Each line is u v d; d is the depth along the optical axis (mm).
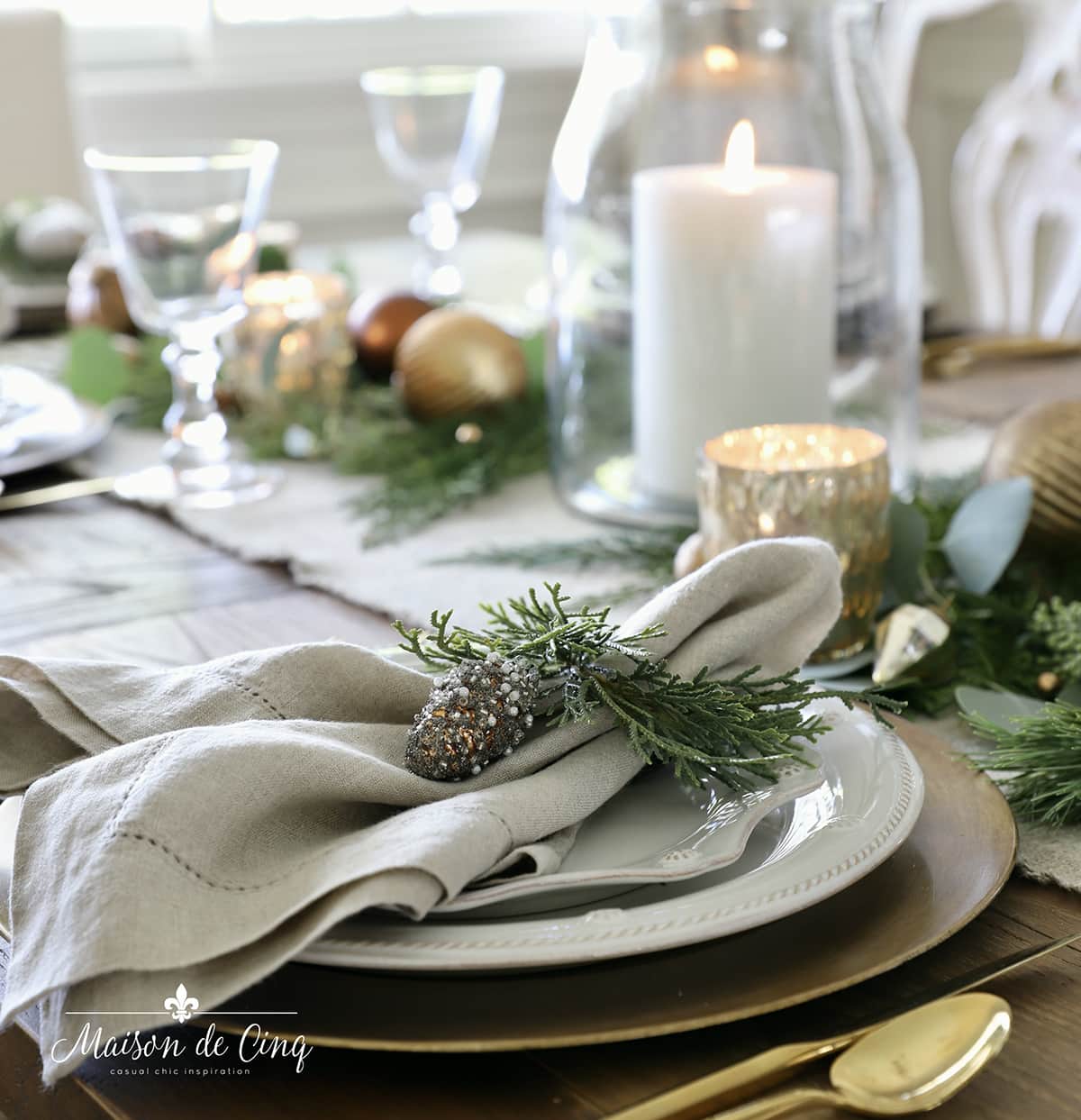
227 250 1225
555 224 1155
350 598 1045
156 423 1376
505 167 3252
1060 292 1769
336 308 1347
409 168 1679
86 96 2723
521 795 738
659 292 1098
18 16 2219
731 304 1086
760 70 1097
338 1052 693
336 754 742
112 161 1187
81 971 638
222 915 673
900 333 1142
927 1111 639
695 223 1079
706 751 785
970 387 1397
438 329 1280
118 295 1521
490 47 3189
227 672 802
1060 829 817
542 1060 678
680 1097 622
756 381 1097
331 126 3008
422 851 670
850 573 917
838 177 1108
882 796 776
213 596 1067
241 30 2922
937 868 768
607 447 1162
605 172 1126
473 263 1912
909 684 906
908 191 1135
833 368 1120
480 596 1038
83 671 811
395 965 650
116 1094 688
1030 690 914
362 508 1176
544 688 790
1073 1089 653
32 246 1698
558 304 1158
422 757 766
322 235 3080
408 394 1289
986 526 957
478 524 1158
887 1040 655
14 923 684
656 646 793
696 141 1104
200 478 1244
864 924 723
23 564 1122
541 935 662
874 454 919
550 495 1210
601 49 1137
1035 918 775
